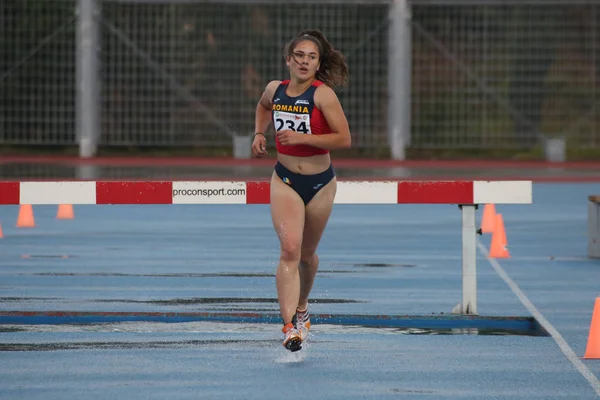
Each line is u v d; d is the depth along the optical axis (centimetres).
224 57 10544
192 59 10631
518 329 2800
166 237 4884
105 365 2333
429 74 10881
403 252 4378
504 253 4256
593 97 10088
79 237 4869
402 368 2325
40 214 5997
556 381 2209
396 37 9738
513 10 10731
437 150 10731
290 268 2398
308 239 2494
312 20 10581
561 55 10588
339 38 10025
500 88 10431
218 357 2417
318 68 2425
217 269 3850
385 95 10612
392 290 3397
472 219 2895
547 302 3177
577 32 10569
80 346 2531
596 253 4219
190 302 3155
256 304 3120
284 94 2417
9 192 2852
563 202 6750
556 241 4819
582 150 10531
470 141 10744
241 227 5325
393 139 9869
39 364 2341
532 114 10725
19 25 10581
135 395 2078
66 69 10831
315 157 2409
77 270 3816
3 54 10525
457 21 11025
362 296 3278
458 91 10069
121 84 10850
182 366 2327
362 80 10394
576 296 3291
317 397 2069
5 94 10581
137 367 2316
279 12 9912
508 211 6234
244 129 10544
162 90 10712
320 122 2398
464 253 2906
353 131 10450
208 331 2716
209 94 10625
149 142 10412
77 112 9931
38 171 8406
